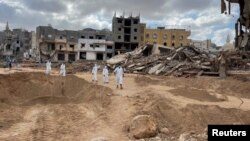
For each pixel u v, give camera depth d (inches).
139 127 598.9
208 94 1016.2
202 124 676.1
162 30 4020.7
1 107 882.1
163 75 1823.3
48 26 3863.2
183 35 4040.4
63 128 663.8
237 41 2298.2
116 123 686.5
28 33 4749.0
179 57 2162.9
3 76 1195.9
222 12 2250.2
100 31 4050.2
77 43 3833.7
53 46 3809.1
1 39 4557.1
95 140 549.0
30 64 2748.5
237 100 994.7
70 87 1266.0
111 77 1568.7
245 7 2146.9
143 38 4018.2
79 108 855.7
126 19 3976.4
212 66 1747.0
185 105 772.6
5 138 598.2
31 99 1147.3
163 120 691.4
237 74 1563.7
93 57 3838.6
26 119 771.4
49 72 1446.9
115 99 882.1
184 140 533.3
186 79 1521.9
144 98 853.8
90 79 1429.6
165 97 896.3
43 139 593.6
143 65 2114.9
